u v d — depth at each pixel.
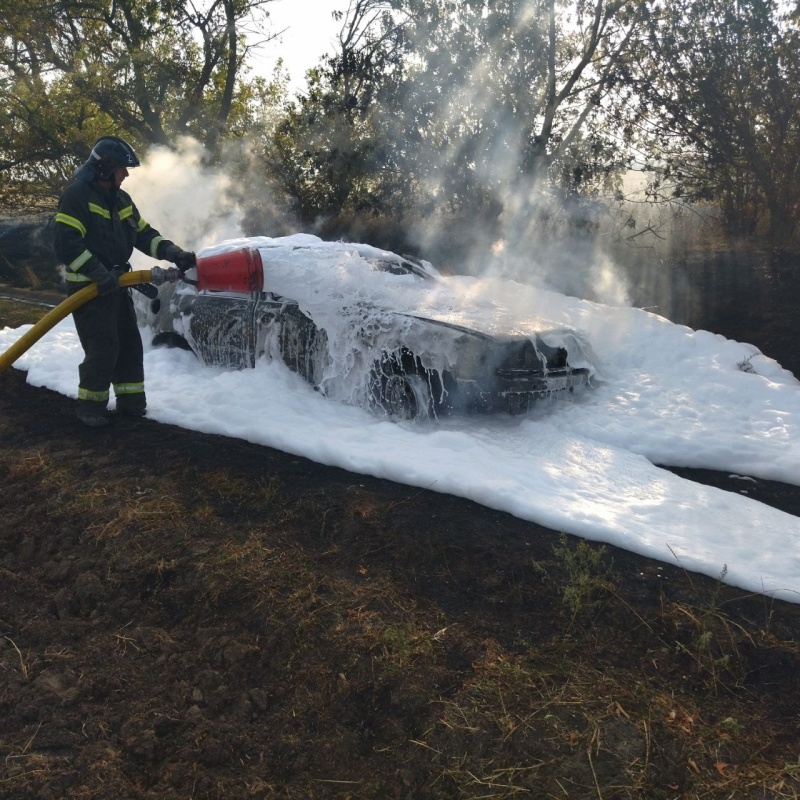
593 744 2.65
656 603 3.40
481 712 2.80
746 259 9.88
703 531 4.05
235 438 5.28
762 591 3.48
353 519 4.08
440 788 2.56
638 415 5.81
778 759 2.61
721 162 10.37
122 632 3.43
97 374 5.47
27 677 3.18
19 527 4.35
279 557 3.79
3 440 5.52
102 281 5.18
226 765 2.74
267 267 5.88
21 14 18.00
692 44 9.88
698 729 2.73
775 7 9.41
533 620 3.32
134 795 2.61
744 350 6.96
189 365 6.79
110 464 4.91
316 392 6.00
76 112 18.56
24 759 2.75
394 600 3.44
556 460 4.92
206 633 3.36
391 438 5.12
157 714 2.96
